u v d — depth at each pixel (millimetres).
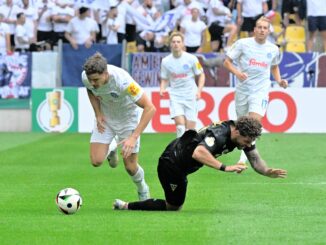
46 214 19031
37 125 45281
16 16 46531
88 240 15742
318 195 22203
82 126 44969
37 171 28250
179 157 18906
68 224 17531
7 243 15508
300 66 44156
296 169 28484
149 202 19625
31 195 22469
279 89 43625
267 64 28375
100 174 27375
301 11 46781
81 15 45531
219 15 45750
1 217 18578
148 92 43750
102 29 46531
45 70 45281
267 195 22219
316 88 43562
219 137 18188
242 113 29016
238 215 18797
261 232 16562
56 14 46219
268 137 41156
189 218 18297
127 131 20859
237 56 28469
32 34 46688
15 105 45531
